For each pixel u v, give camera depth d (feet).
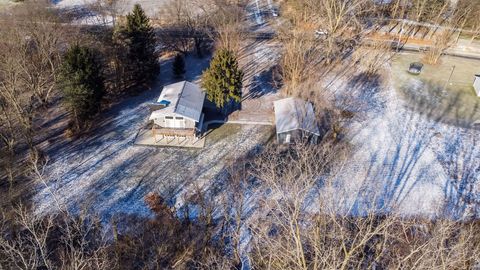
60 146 130.62
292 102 139.23
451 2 212.02
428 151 131.54
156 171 122.21
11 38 125.18
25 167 121.60
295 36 164.14
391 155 129.08
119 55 151.84
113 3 213.66
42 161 123.34
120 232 102.68
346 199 110.32
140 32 150.61
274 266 72.33
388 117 147.23
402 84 167.02
